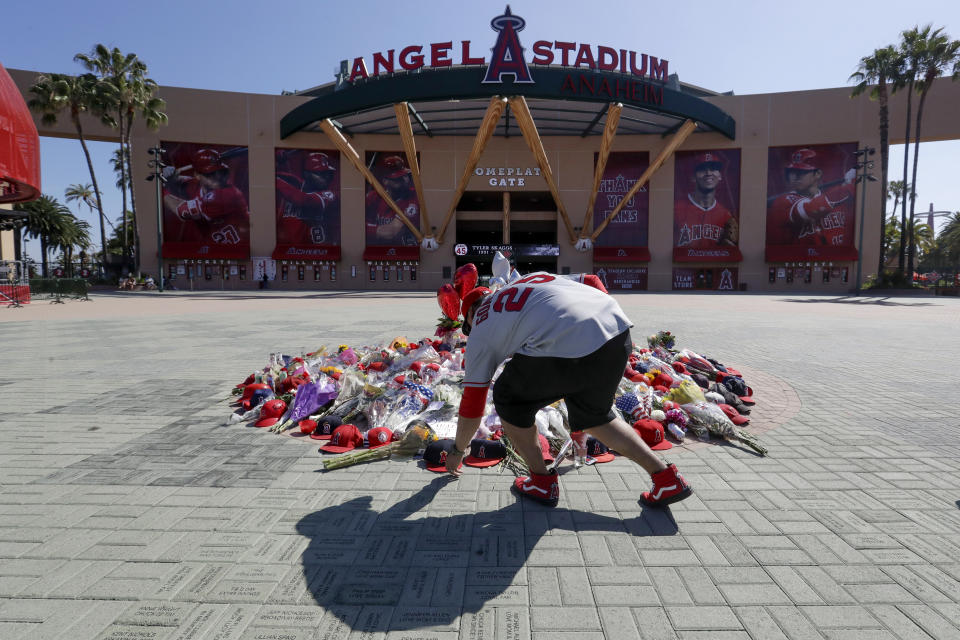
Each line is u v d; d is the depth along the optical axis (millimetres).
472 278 4457
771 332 10516
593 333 2232
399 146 37875
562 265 38594
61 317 14203
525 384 2375
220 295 27734
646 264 38219
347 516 2547
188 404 4730
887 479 2986
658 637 1654
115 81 32750
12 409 4551
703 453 3441
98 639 1642
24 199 17359
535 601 1857
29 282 21859
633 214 38000
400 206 38094
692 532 2373
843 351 7973
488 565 2102
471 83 27297
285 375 4836
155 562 2117
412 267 38344
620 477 3051
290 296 26891
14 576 2006
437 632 1688
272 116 36406
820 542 2270
